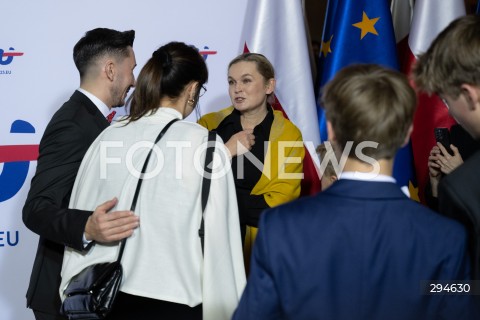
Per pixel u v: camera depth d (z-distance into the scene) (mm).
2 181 3012
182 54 1757
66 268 1695
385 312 1193
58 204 1891
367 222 1204
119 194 1654
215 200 1638
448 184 1305
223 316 1608
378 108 1188
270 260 1208
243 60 2504
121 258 1620
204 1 3057
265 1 2900
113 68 2127
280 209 1253
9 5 2990
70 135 1948
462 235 1214
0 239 3014
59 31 3018
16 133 3014
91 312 1562
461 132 2451
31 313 3035
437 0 2932
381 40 2902
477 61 1262
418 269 1193
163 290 1586
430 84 1352
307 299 1198
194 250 1631
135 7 3033
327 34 3113
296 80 2850
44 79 3021
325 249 1197
